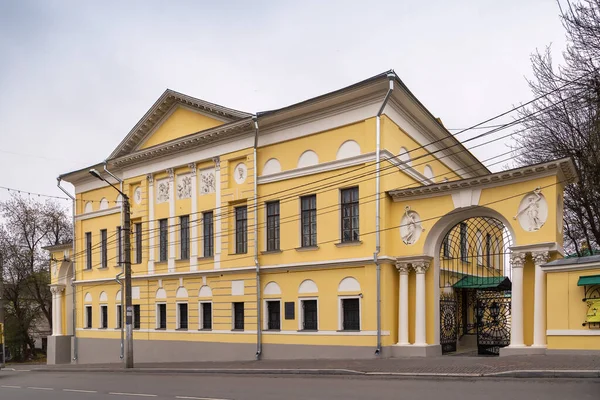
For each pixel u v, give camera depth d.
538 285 17.44
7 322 47.28
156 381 17.69
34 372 26.75
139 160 29.69
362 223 21.00
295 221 23.08
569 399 10.02
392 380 14.28
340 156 21.88
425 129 24.38
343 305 21.52
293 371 17.47
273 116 23.41
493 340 20.09
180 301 27.38
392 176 21.33
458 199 19.67
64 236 50.72
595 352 15.42
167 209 28.45
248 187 24.67
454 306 22.73
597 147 21.25
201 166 27.05
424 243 20.33
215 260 25.78
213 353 25.34
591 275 15.76
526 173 18.09
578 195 24.44
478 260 28.11
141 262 29.52
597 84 19.03
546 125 24.25
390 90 20.03
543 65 22.59
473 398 10.72
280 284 23.36
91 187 33.72
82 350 32.97
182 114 27.94
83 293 33.72
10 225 47.94
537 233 17.81
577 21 19.38
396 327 20.84
